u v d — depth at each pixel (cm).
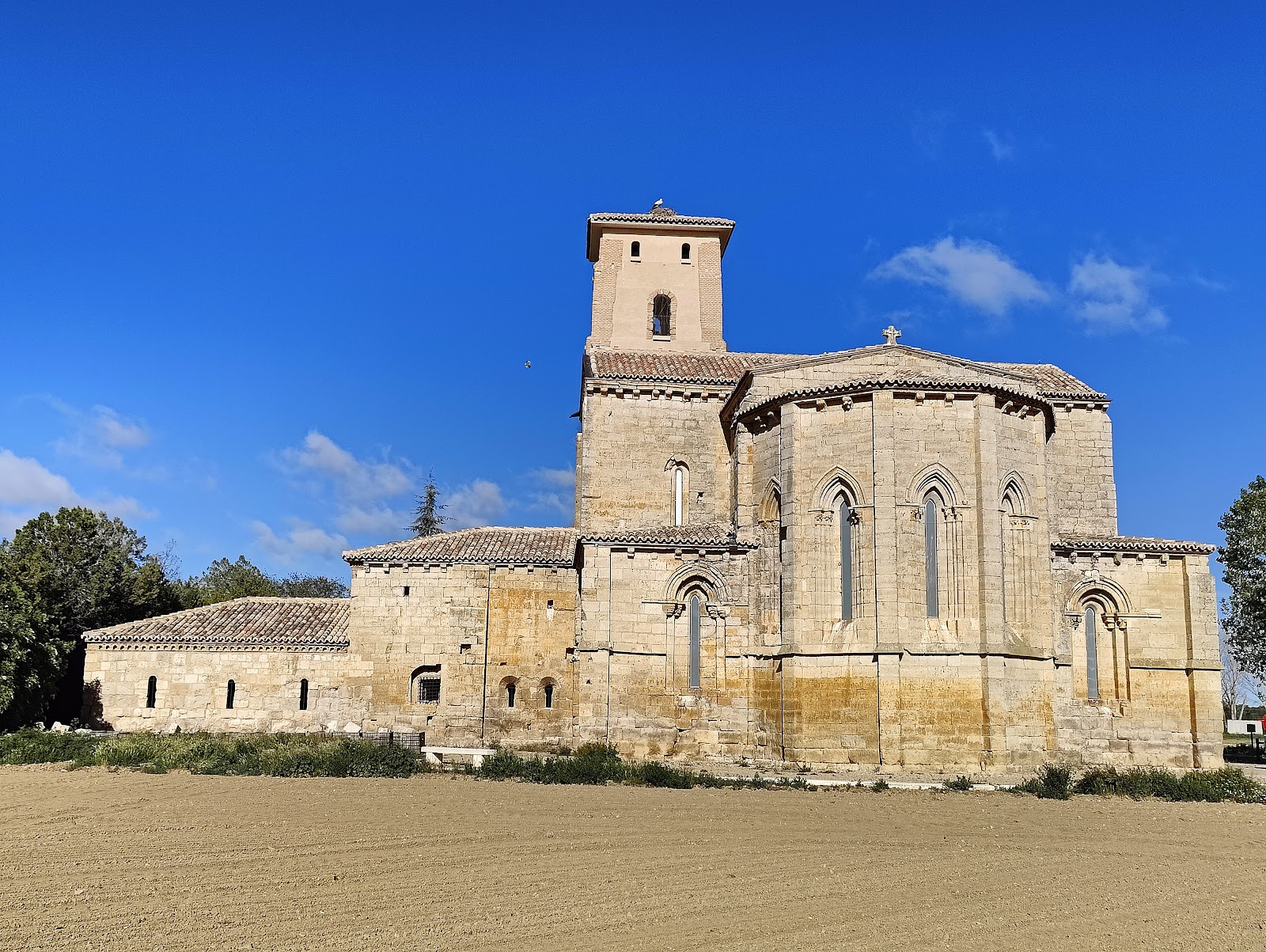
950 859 1928
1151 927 1462
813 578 3475
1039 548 3559
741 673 3656
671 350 5191
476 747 4253
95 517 5781
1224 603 5612
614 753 3422
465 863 1794
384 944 1306
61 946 1285
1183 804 2762
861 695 3312
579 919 1439
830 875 1755
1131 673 3953
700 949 1309
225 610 4738
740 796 2706
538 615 4491
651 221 5294
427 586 4494
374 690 4425
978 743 3256
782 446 3603
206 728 4344
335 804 2430
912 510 3400
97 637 4416
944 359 3762
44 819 2208
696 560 3731
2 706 3994
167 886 1603
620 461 4478
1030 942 1371
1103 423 4466
